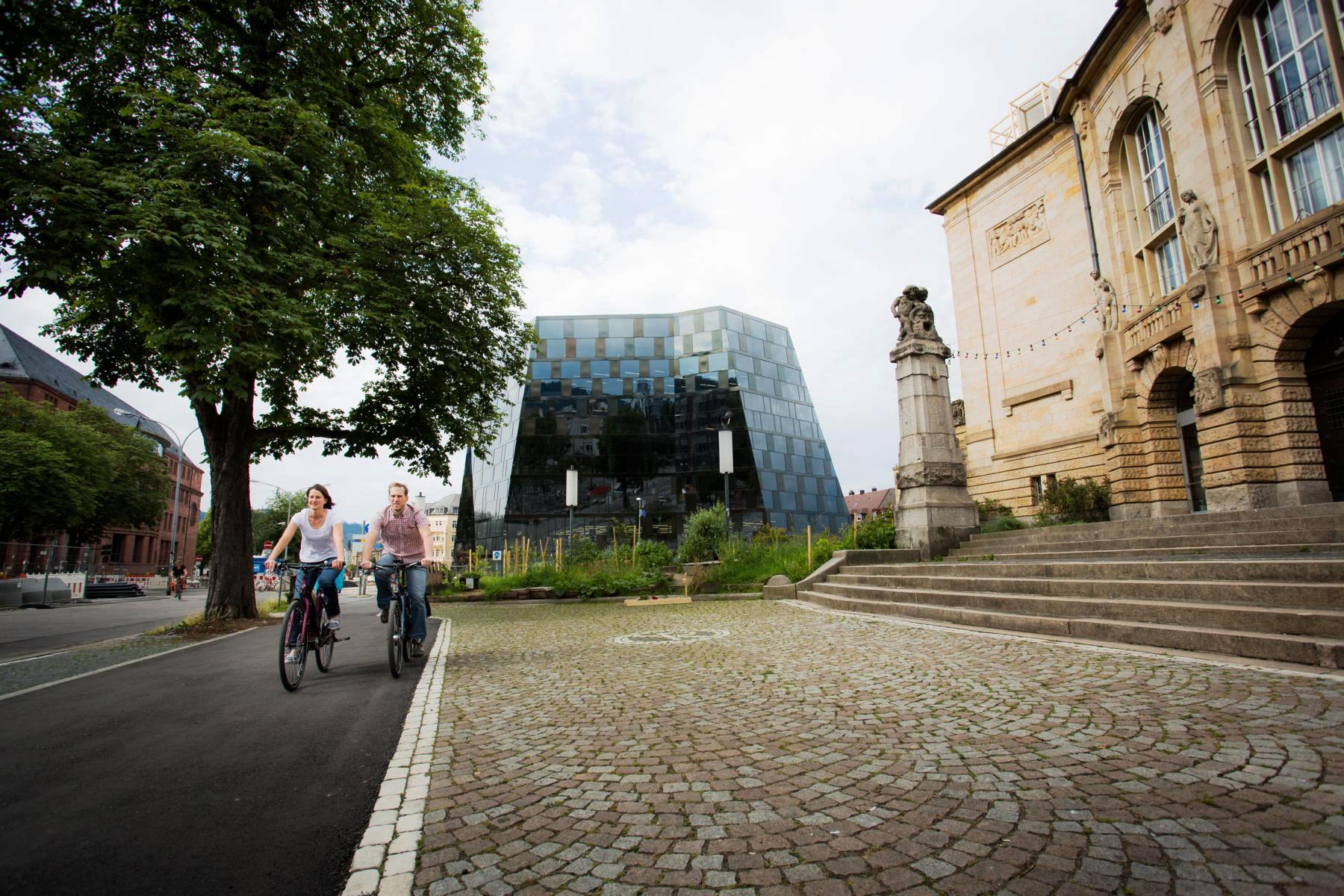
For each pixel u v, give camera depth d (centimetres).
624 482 3641
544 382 3753
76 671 693
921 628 806
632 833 261
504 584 1925
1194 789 272
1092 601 688
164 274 880
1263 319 1262
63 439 4200
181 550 8931
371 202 1256
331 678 628
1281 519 853
